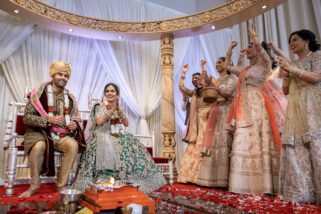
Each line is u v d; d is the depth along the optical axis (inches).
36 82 189.2
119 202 64.0
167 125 188.7
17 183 133.0
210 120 141.2
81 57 210.7
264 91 124.2
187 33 202.4
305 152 92.6
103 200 62.9
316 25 217.6
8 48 177.9
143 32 198.5
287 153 95.4
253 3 165.3
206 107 153.6
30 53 190.4
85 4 214.8
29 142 107.2
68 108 123.0
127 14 234.5
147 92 233.5
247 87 123.9
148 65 239.1
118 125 124.3
